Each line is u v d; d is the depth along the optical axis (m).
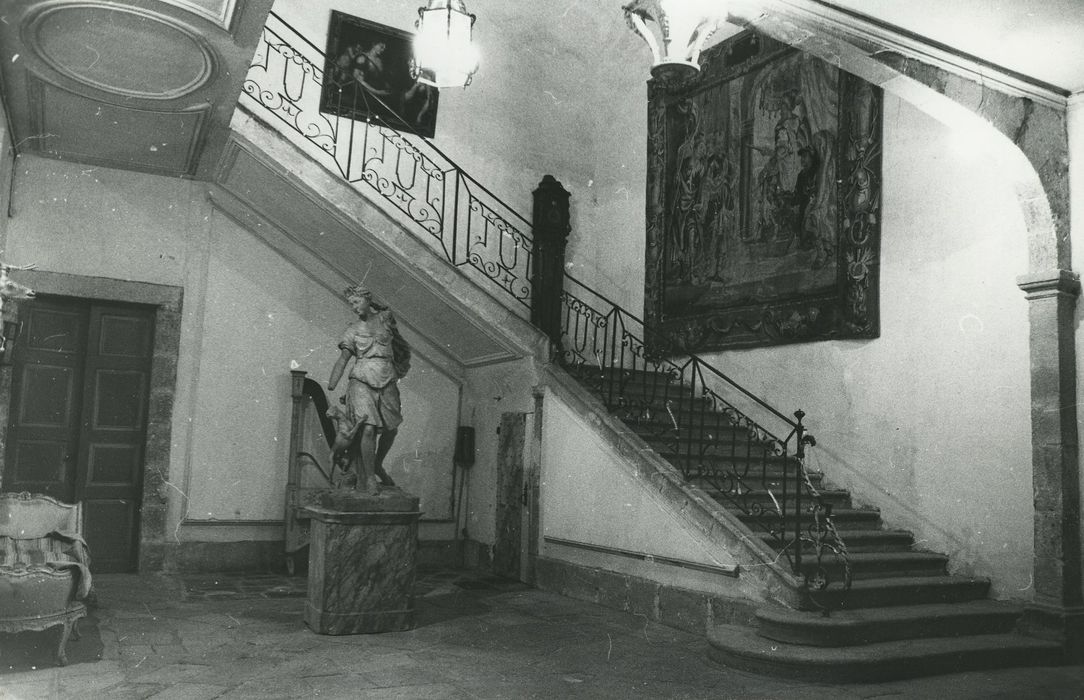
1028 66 6.08
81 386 8.74
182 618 6.77
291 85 9.91
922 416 7.54
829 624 5.63
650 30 5.23
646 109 11.12
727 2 5.41
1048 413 6.38
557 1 11.86
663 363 10.39
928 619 6.06
